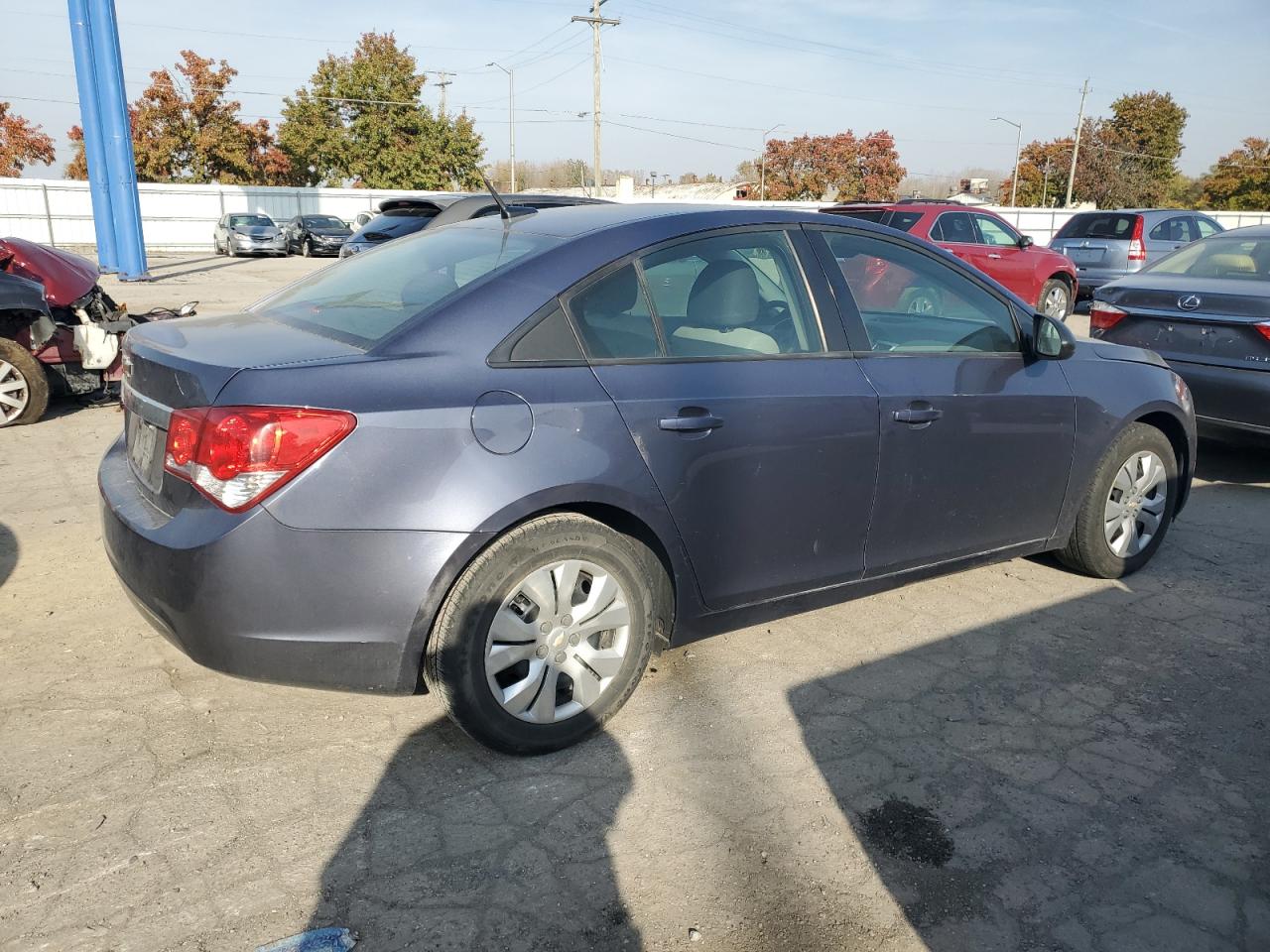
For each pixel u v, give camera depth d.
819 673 3.59
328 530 2.58
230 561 2.55
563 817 2.72
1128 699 3.44
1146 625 4.05
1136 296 6.54
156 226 34.56
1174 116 57.66
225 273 22.83
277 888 2.40
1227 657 3.77
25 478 5.75
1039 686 3.52
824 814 2.76
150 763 2.90
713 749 3.07
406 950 2.22
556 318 2.94
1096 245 15.70
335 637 2.65
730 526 3.21
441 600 2.71
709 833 2.67
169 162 44.22
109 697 3.26
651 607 3.12
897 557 3.70
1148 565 4.73
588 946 2.25
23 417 7.03
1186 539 5.12
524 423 2.78
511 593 2.81
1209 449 7.22
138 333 3.22
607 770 2.95
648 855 2.57
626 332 3.06
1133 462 4.43
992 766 3.02
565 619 2.93
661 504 3.02
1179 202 62.62
